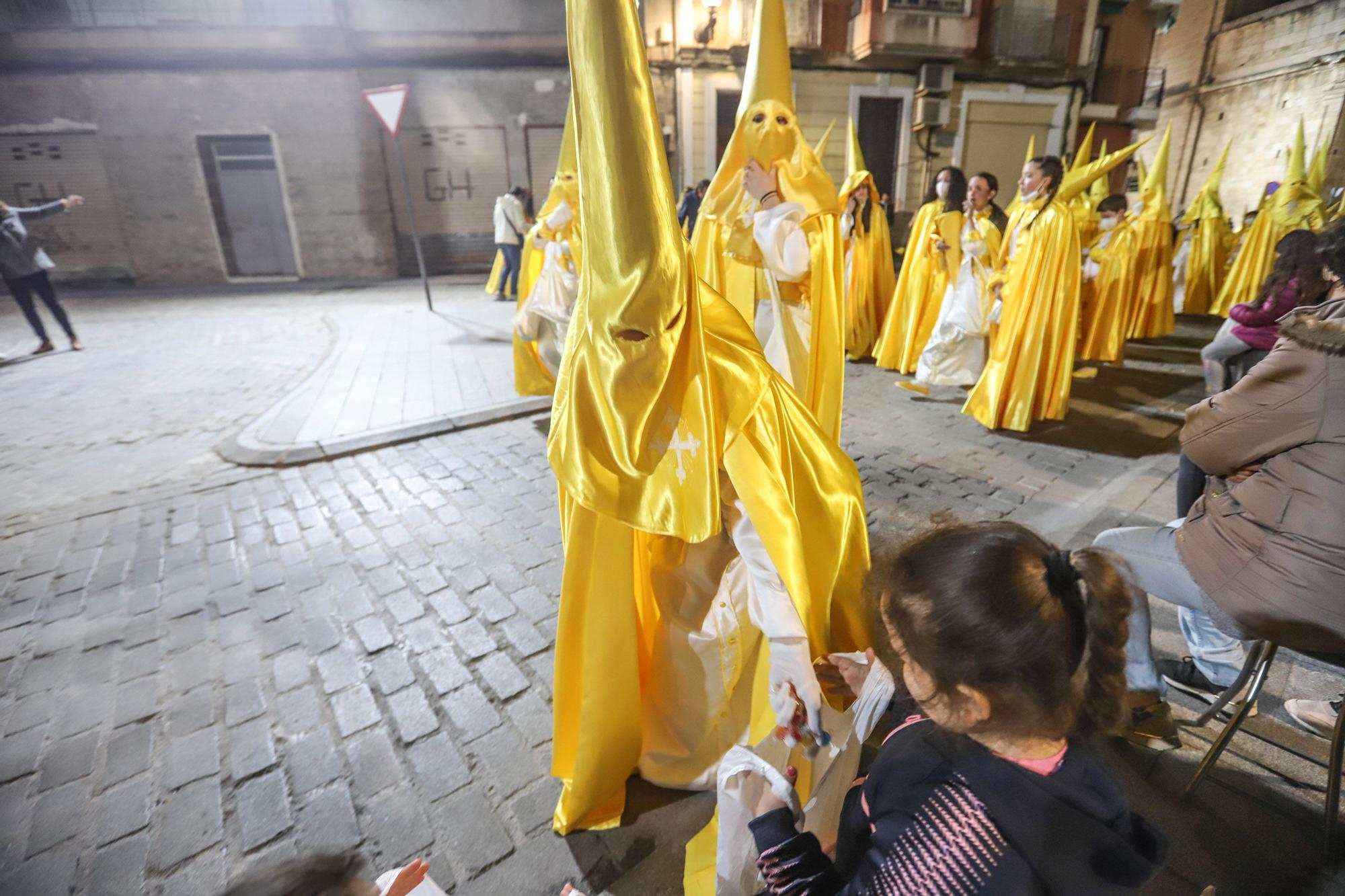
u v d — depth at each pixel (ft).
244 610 9.89
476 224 55.21
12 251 25.80
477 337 28.48
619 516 4.94
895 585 2.81
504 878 5.91
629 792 6.64
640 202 4.21
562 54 51.60
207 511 13.10
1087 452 15.37
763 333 9.71
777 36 8.86
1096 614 2.51
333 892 3.30
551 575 10.61
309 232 52.42
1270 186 34.78
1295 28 64.54
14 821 6.56
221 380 22.91
